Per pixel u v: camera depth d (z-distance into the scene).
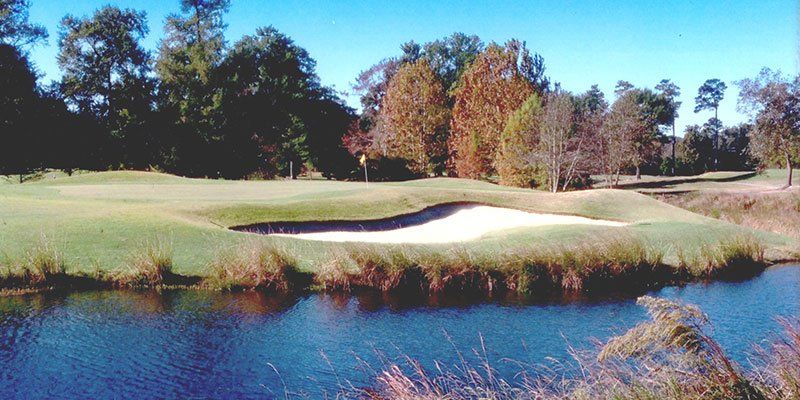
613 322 11.74
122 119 55.25
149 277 13.70
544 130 41.88
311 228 20.17
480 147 46.06
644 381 4.92
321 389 8.39
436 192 26.73
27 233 15.47
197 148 57.00
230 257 14.27
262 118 61.97
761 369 5.53
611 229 19.72
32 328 10.72
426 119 51.75
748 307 12.99
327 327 11.24
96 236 15.65
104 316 11.54
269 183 34.69
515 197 27.56
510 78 46.09
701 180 65.69
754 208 33.78
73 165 53.34
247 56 62.34
